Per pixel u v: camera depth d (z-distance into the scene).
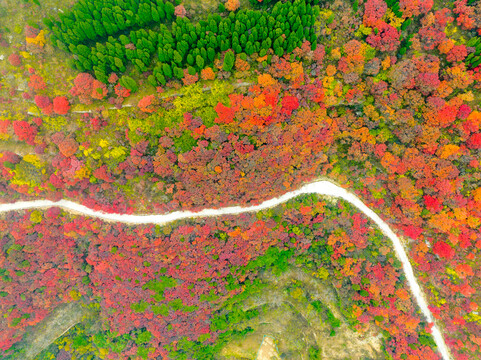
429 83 41.31
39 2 42.03
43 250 54.41
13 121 45.50
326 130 49.22
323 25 42.22
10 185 50.31
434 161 45.59
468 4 39.97
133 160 48.19
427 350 49.62
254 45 41.56
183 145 47.69
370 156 50.97
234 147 47.88
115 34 43.44
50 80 44.66
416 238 51.19
